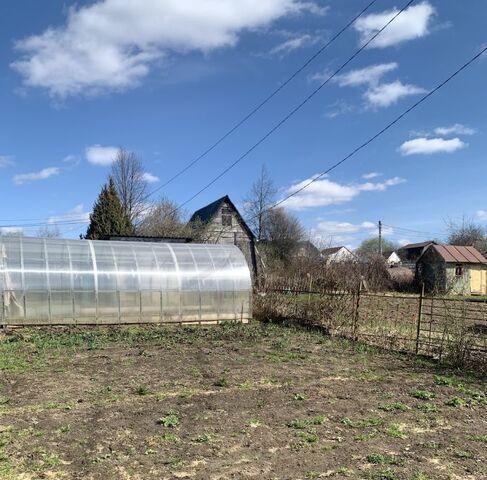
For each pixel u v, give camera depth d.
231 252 18.23
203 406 6.99
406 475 4.80
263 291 18.86
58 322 14.93
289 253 50.47
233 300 17.30
